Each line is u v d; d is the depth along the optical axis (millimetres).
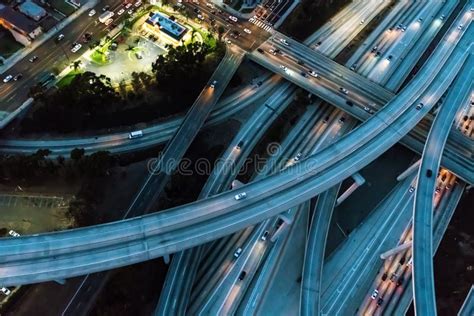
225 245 191250
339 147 190125
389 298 184125
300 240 196000
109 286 172000
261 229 195500
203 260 187250
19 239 159250
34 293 171625
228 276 184000
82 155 193250
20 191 192625
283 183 178250
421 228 177250
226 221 168125
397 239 198125
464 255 193000
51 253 157625
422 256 171000
